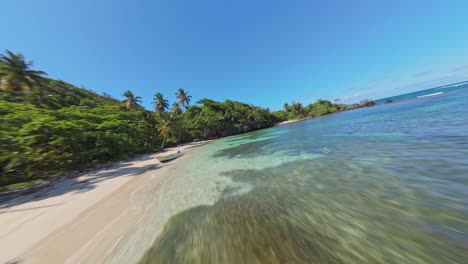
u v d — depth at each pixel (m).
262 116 71.12
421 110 27.39
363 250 3.63
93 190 10.96
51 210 8.22
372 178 7.12
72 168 18.83
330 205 5.67
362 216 4.81
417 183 6.04
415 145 10.26
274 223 5.13
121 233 5.67
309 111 93.06
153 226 5.92
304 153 13.81
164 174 13.66
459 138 9.88
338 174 8.23
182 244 4.75
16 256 4.99
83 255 4.77
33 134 15.20
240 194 7.79
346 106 99.81
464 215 4.14
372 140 13.84
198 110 58.94
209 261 3.98
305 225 4.81
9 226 6.95
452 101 31.16
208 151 24.69
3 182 13.35
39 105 24.89
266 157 14.77
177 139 47.97
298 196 6.69
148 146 35.81
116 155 24.75
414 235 3.81
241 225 5.28
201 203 7.36
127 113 35.22
